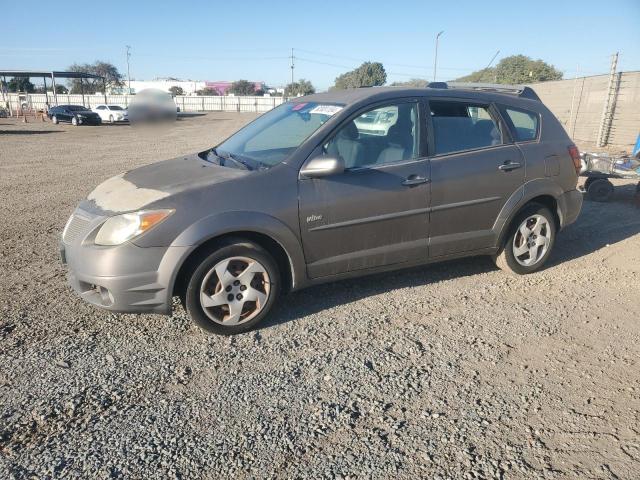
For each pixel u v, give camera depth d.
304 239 4.11
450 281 5.09
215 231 3.75
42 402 3.12
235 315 3.95
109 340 3.89
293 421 2.98
